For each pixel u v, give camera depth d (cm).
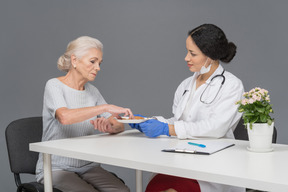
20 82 560
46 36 561
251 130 158
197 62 198
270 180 117
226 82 200
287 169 129
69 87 211
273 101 531
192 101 208
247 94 161
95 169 217
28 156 216
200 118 203
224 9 541
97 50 205
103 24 562
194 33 195
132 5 555
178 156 151
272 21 534
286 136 485
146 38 555
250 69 542
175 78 548
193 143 173
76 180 200
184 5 546
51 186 185
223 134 194
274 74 536
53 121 209
